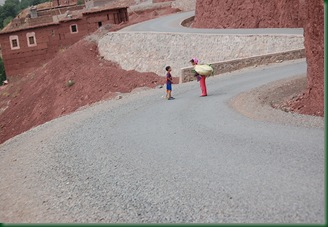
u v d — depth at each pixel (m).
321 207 7.37
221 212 7.92
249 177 9.33
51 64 58.22
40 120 46.81
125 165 11.84
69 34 68.00
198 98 21.78
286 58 31.08
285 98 18.38
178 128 15.26
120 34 55.50
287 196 8.05
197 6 54.41
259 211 7.66
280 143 11.45
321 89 14.77
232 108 17.69
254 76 26.23
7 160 15.73
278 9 41.59
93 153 13.77
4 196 11.52
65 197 10.31
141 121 17.73
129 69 50.44
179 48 44.91
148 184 10.07
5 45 68.75
